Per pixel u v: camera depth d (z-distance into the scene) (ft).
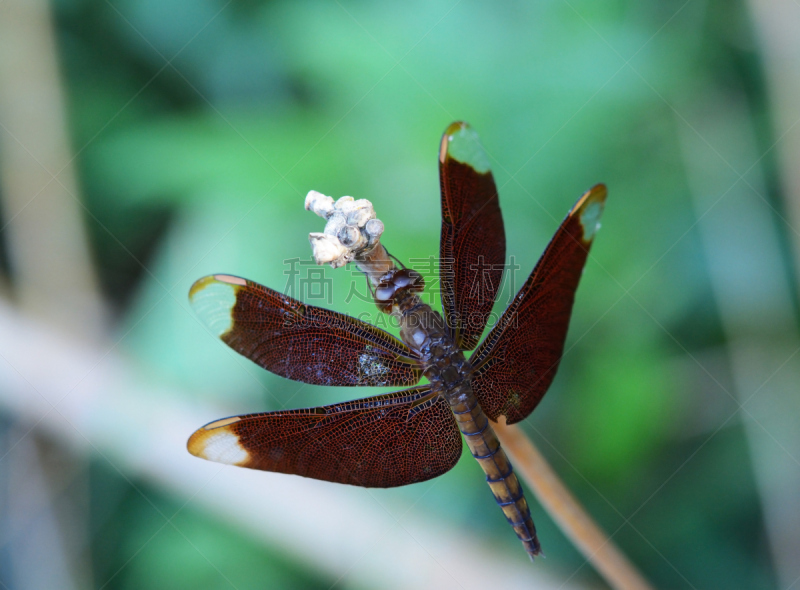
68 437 0.69
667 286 0.72
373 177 0.72
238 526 0.67
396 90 0.73
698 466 0.71
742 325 0.72
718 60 0.73
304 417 0.60
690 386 0.71
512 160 0.72
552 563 0.70
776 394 0.71
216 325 0.60
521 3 0.73
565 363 0.71
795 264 0.72
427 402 0.61
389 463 0.61
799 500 0.70
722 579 0.70
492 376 0.61
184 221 0.73
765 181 0.72
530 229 0.71
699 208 0.72
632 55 0.72
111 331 0.73
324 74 0.73
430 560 0.67
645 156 0.73
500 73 0.72
